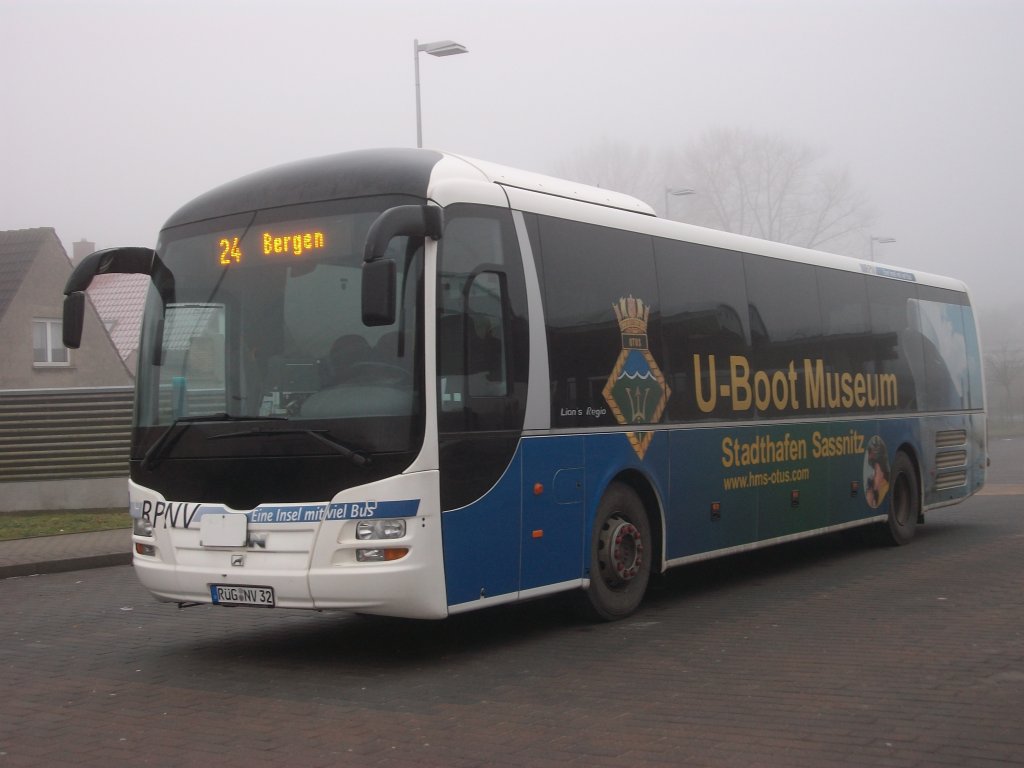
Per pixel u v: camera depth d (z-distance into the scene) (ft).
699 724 21.11
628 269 33.19
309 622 33.91
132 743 20.90
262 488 26.25
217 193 29.43
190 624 34.19
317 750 20.10
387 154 28.04
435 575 25.62
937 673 24.67
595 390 31.22
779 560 45.70
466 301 27.09
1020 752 18.98
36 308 119.14
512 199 29.19
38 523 62.18
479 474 26.99
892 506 48.21
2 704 24.20
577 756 19.33
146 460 27.94
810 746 19.53
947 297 54.60
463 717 22.12
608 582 32.01
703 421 35.94
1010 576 39.06
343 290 26.55
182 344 28.37
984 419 57.41
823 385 43.14
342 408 25.80
